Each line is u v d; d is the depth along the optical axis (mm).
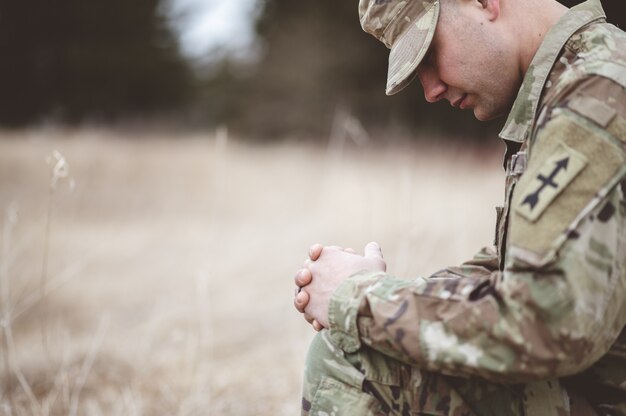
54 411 2182
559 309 968
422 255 3635
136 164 7934
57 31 18734
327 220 5020
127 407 2205
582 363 997
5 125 18188
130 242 5164
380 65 15734
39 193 6352
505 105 1232
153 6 19766
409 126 13188
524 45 1175
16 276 3682
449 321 1040
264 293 3830
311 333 3104
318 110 16094
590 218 985
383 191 5227
